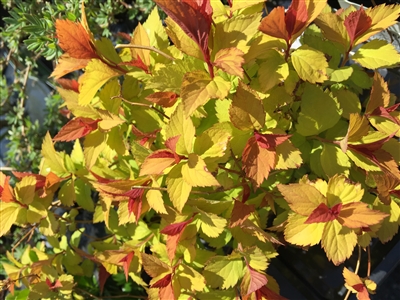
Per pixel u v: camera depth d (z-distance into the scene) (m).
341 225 0.27
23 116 0.68
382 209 0.31
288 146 0.28
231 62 0.26
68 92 0.36
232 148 0.30
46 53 0.46
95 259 0.39
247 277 0.30
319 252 0.39
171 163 0.28
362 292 0.29
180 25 0.25
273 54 0.29
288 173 0.33
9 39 0.58
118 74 0.33
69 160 0.39
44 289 0.40
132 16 0.52
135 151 0.30
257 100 0.27
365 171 0.32
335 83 0.34
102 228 0.56
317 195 0.27
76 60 0.34
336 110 0.30
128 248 0.36
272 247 0.33
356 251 0.37
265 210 0.34
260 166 0.28
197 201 0.31
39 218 0.38
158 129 0.34
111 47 0.34
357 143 0.30
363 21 0.29
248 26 0.27
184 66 0.29
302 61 0.28
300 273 0.40
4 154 0.73
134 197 0.31
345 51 0.32
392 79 0.40
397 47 0.40
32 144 0.62
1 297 0.55
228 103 0.31
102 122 0.33
